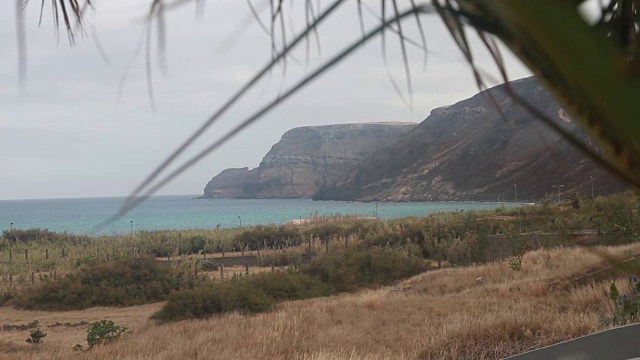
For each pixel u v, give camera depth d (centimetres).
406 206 11056
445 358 941
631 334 375
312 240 4506
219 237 4969
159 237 5006
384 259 2931
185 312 2050
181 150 49
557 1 43
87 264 3609
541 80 47
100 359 1220
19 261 4062
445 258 3409
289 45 51
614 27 49
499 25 47
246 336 1268
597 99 44
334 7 51
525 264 1997
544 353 430
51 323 2283
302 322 1447
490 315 1137
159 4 50
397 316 1498
